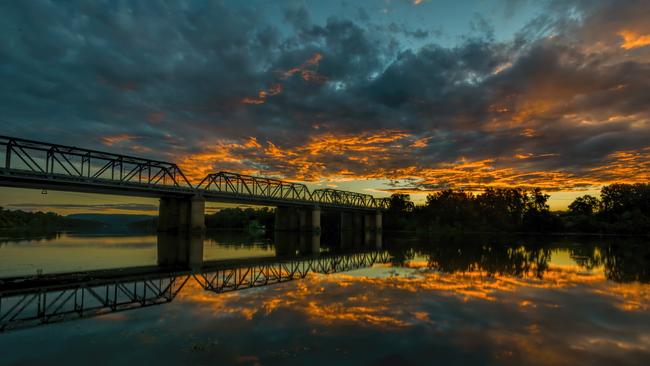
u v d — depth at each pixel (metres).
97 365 7.63
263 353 8.34
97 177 64.56
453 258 33.31
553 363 8.05
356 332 9.91
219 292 15.59
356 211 144.88
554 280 19.62
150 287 16.77
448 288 16.77
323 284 17.83
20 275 20.62
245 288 16.62
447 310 12.48
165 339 9.25
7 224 133.00
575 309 12.88
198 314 11.70
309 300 13.89
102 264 26.33
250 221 179.88
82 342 9.03
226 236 93.50
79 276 20.39
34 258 29.45
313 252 42.28
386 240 79.81
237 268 24.80
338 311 12.16
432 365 7.80
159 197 84.81
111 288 16.48
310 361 7.90
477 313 12.13
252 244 57.25
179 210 86.25
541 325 10.85
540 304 13.61
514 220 144.75
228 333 9.73
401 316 11.61
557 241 71.06
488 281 19.00
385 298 14.34
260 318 11.22
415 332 9.98
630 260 31.67
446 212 156.88
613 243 63.03
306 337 9.45
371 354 8.35
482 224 147.88
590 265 27.36
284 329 10.11
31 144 56.81
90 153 64.62
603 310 12.80
